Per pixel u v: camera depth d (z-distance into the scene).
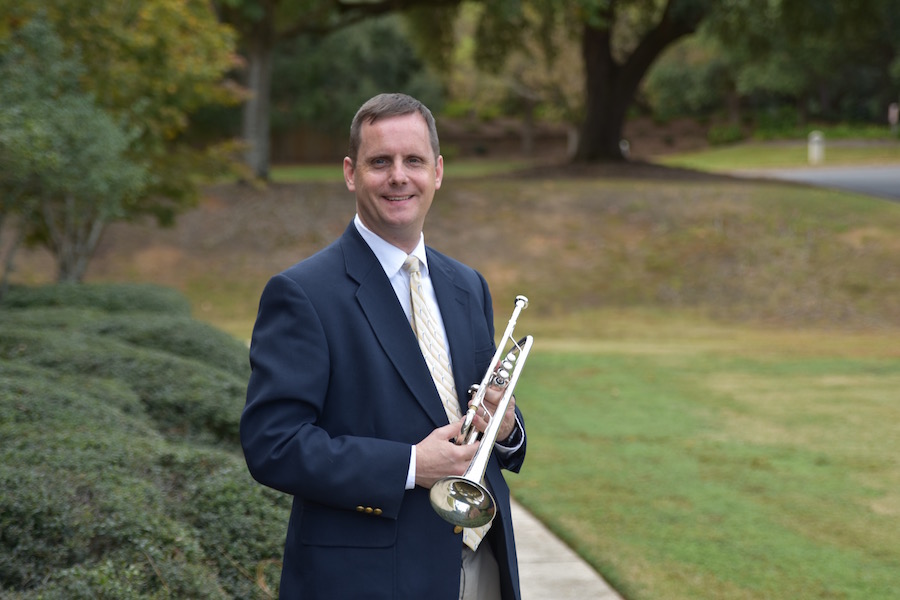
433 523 2.23
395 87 44.66
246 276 20.55
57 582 2.96
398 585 2.19
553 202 23.17
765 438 8.08
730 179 26.16
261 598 3.50
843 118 61.03
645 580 4.77
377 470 2.14
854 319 17.53
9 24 9.98
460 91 49.19
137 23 11.80
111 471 3.75
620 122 29.55
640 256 20.70
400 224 2.34
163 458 4.15
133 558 3.18
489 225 22.20
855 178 30.38
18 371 5.42
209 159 16.03
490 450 2.19
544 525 5.73
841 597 4.61
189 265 20.97
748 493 6.42
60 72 9.88
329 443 2.16
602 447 7.79
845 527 5.68
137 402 5.55
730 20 25.47
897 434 8.17
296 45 42.28
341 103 42.44
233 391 6.21
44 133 8.70
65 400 4.65
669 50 55.22
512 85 43.75
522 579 4.78
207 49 13.58
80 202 11.70
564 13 27.44
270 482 2.16
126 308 10.72
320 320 2.25
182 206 15.84
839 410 9.24
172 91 12.74
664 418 8.97
